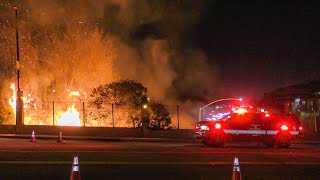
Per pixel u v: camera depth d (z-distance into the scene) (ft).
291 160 60.95
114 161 57.00
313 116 137.28
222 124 84.53
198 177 44.45
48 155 63.57
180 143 98.63
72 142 97.76
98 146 83.61
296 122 86.22
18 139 106.32
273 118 85.61
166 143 98.48
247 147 85.15
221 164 54.75
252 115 85.46
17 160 57.16
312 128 134.92
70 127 119.96
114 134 117.60
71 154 65.21
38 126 121.08
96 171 47.93
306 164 56.24
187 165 53.52
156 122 139.85
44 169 48.98
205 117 141.08
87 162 55.52
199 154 67.15
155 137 115.44
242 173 47.73
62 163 54.08
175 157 62.54
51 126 120.57
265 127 84.99
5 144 87.35
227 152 71.56
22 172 46.80
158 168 50.72
